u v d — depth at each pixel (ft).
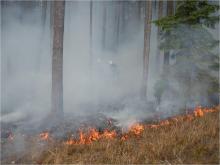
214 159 20.57
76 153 23.68
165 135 24.85
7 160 22.90
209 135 24.48
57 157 22.00
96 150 24.21
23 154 23.77
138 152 22.31
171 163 20.43
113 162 21.21
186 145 22.72
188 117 31.24
